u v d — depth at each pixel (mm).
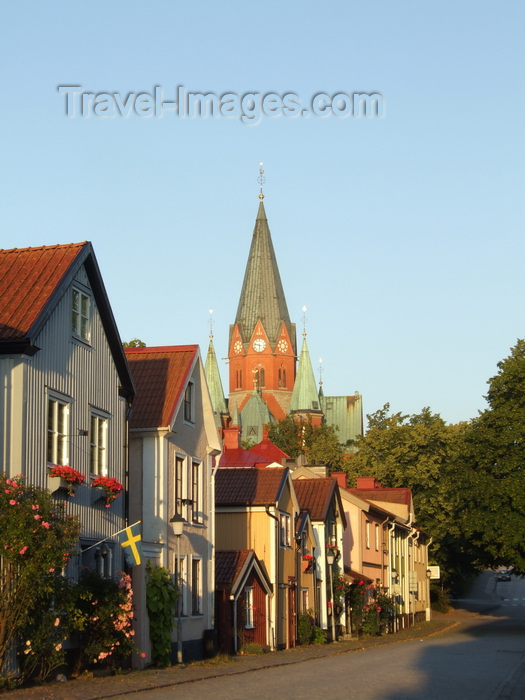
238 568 36812
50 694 19609
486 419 62719
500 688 22297
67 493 24188
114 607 23891
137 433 30641
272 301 199125
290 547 43469
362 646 43781
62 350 24719
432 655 34625
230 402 199750
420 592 78375
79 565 24656
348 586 52469
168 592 28906
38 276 24609
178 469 32562
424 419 98688
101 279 27188
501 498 60406
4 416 22141
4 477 20578
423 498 92938
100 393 27312
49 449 23859
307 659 34281
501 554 60688
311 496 50250
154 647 28422
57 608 21703
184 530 32344
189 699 19328
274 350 196875
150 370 32875
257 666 29672
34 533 20031
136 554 25703
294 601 43500
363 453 97688
